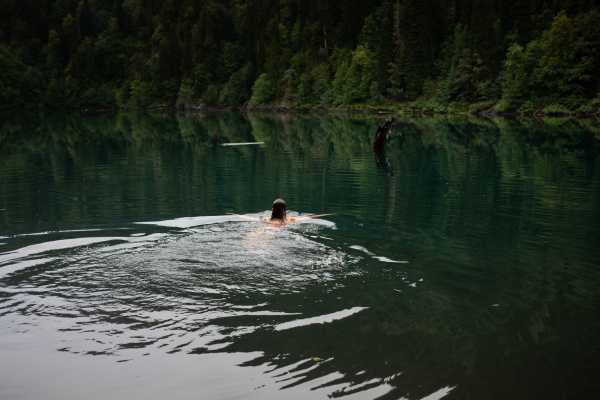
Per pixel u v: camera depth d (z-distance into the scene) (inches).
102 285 242.2
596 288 251.6
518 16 2768.2
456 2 3607.3
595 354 184.9
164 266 270.8
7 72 3818.9
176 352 181.9
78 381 164.2
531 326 207.8
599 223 394.9
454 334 199.5
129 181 617.6
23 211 434.0
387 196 519.2
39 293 232.2
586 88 2319.1
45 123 2097.7
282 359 178.2
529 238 348.8
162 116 2957.7
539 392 161.8
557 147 1008.2
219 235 337.7
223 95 4003.4
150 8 5221.5
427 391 161.5
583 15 2324.1
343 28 3836.1
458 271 274.7
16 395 156.7
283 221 385.4
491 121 2010.3
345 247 313.6
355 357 180.7
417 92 3122.5
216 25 4527.6
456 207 460.1
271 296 232.5
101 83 4429.1
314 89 3535.9
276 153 950.4
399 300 231.8
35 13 4744.1
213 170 719.1
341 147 1066.7
